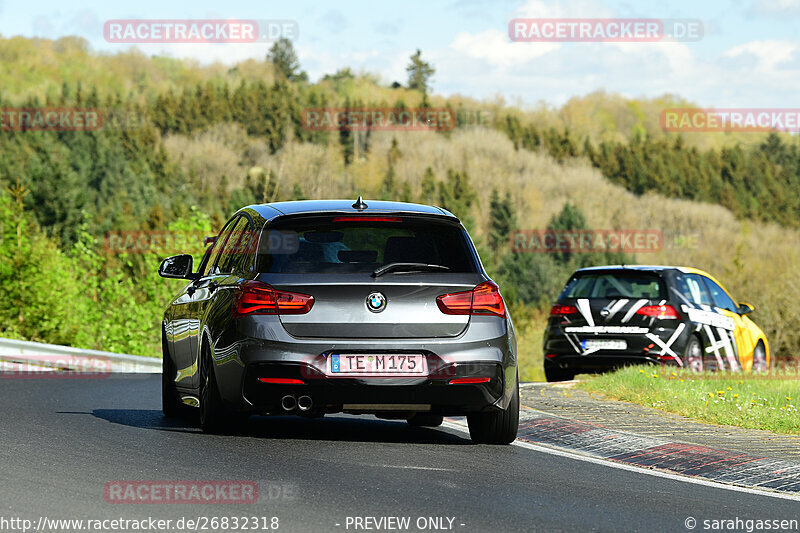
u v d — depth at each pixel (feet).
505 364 73.61
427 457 69.87
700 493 61.05
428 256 74.13
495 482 61.62
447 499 55.77
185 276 87.40
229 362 72.54
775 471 67.36
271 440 75.36
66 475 59.98
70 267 363.76
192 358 82.89
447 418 93.50
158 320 348.38
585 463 70.44
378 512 51.93
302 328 71.05
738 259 488.44
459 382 71.72
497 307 74.38
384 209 76.18
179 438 75.82
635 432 81.41
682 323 142.51
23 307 347.15
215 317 75.05
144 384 128.67
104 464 64.03
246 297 72.02
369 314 71.36
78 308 353.92
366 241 74.13
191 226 349.00
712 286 155.33
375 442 76.33
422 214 75.51
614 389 105.70
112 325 355.56
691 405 93.91
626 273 146.20
